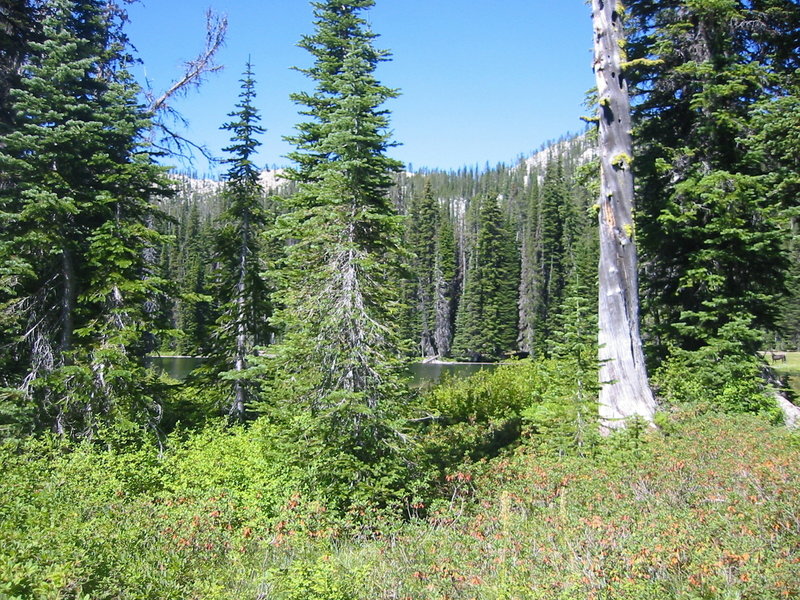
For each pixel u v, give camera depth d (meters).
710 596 4.66
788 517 5.75
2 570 4.57
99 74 13.83
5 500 6.56
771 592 4.47
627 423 10.75
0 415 10.73
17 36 12.73
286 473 9.18
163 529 6.55
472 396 18.80
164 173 13.03
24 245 10.99
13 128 12.15
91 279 11.86
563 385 10.38
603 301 12.14
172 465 10.31
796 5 14.02
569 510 6.95
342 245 9.89
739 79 13.47
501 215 54.25
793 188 13.41
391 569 6.16
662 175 14.62
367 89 10.52
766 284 14.04
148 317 12.45
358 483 8.82
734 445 8.73
